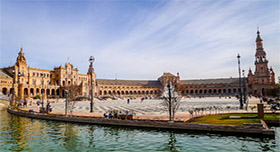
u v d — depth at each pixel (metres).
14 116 35.41
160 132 18.64
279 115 25.56
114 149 13.73
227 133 17.17
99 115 29.16
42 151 13.59
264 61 146.62
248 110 33.62
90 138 17.02
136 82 179.62
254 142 14.56
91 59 35.69
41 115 30.80
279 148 13.11
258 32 152.25
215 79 184.88
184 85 181.62
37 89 106.75
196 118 24.22
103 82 157.00
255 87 140.50
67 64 127.69
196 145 14.17
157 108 41.25
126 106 50.09
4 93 89.38
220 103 56.31
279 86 82.69
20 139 16.92
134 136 17.38
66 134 18.75
